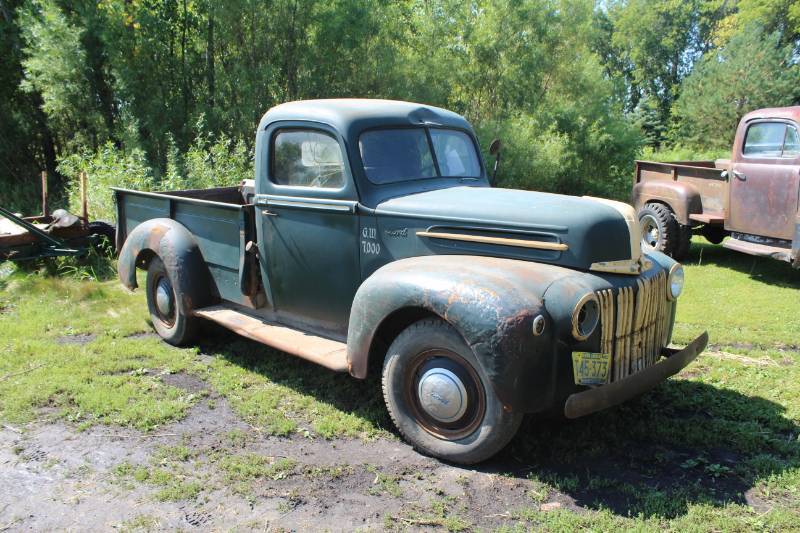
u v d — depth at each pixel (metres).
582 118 15.52
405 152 4.24
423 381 3.36
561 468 3.31
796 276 7.67
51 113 13.62
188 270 4.90
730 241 7.80
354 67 13.27
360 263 3.99
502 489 3.11
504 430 3.12
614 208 3.54
